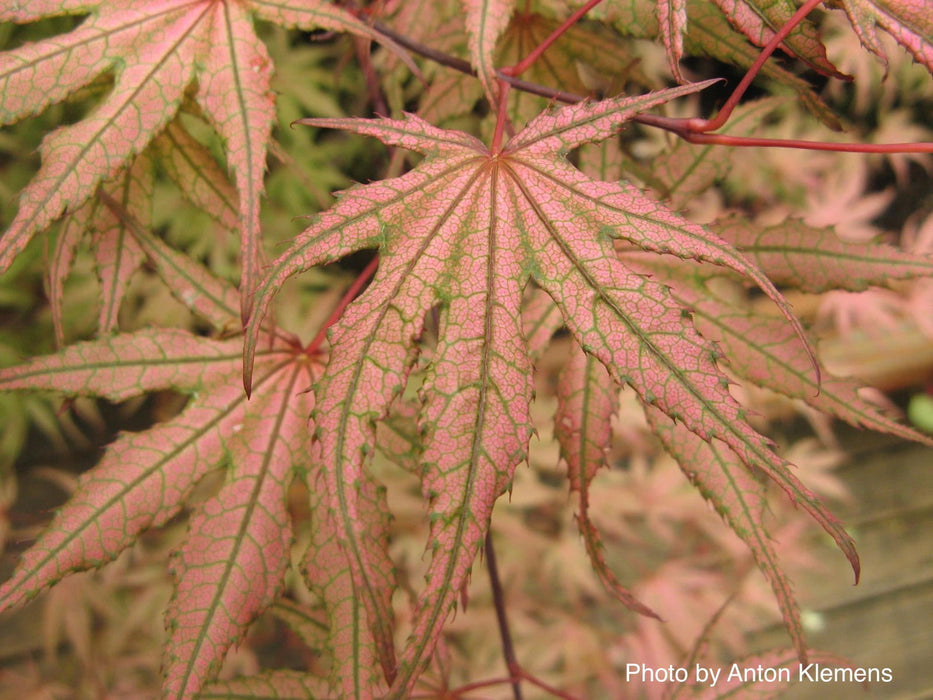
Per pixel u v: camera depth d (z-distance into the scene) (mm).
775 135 481
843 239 185
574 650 418
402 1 224
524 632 422
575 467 181
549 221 152
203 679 161
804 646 168
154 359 177
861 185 480
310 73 425
